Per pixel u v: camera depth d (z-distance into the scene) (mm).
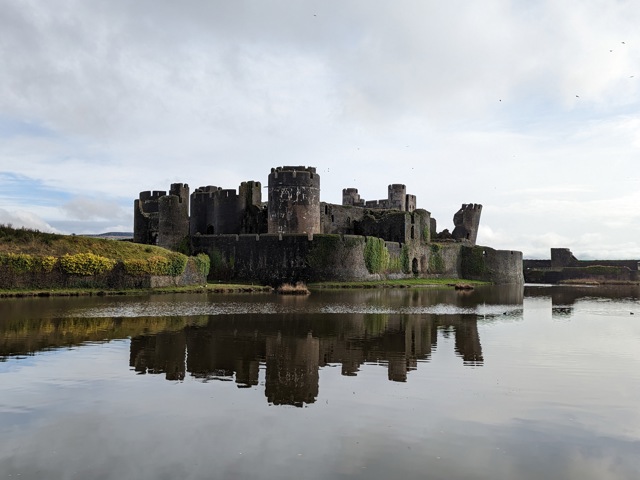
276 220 73625
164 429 13922
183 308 37750
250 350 23094
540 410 15453
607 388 17578
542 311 40375
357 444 13078
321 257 66625
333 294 53938
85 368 19594
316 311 37188
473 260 91875
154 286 53188
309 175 74188
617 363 21078
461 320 33469
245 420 14578
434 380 18547
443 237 101188
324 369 19984
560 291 71438
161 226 72000
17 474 11516
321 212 83625
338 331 28297
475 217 109938
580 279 105250
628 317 36344
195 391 17062
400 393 17016
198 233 84188
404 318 34156
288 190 73312
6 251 47812
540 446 13039
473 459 12312
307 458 12320
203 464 12008
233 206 80875
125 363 20406
